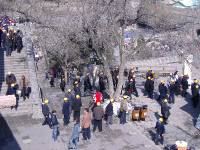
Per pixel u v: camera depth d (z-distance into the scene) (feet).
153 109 102.68
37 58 129.90
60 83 120.47
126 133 88.53
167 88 112.27
